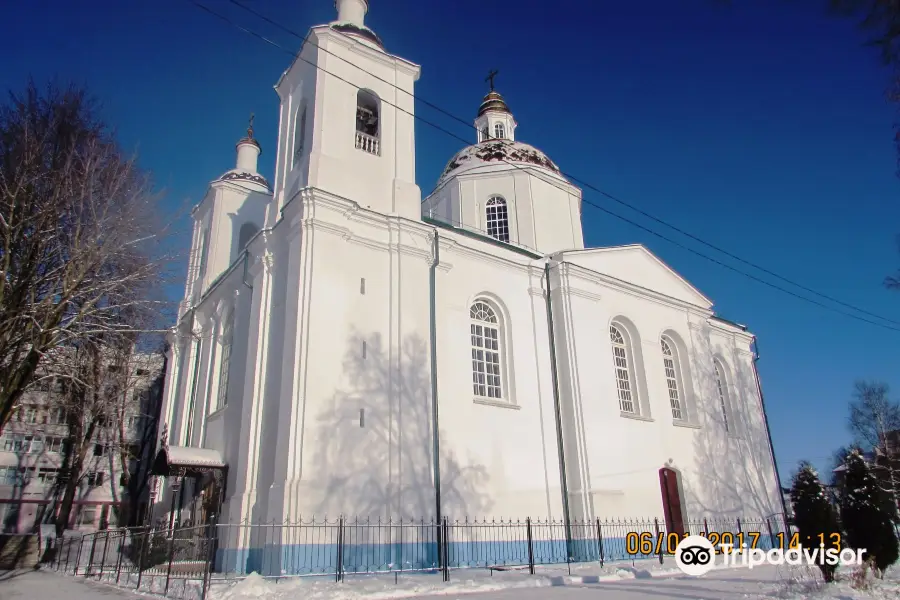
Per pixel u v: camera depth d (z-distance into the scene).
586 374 20.80
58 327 14.25
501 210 26.14
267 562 14.05
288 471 14.47
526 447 19.23
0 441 38.47
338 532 13.25
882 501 11.60
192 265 27.34
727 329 28.14
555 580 12.82
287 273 17.25
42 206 15.16
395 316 17.47
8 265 14.12
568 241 26.19
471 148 28.34
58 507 34.97
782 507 26.62
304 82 20.75
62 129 16.34
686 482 22.66
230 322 21.48
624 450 20.75
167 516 21.89
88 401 26.88
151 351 27.89
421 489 16.14
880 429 39.66
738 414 26.81
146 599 11.34
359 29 21.11
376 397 16.34
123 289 16.12
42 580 15.69
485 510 17.55
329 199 17.19
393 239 18.30
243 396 17.94
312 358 15.62
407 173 19.95
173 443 24.33
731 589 11.05
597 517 18.33
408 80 21.28
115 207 16.02
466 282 19.89
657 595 10.30
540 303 21.41
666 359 25.30
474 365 19.64
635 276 24.22
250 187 27.67
